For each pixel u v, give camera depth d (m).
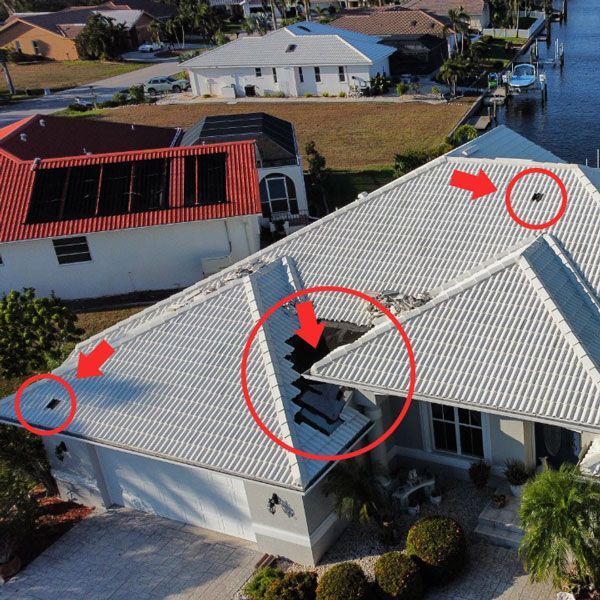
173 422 23.12
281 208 47.34
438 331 22.09
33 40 117.81
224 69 83.44
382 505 22.38
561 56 86.94
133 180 41.59
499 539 21.66
